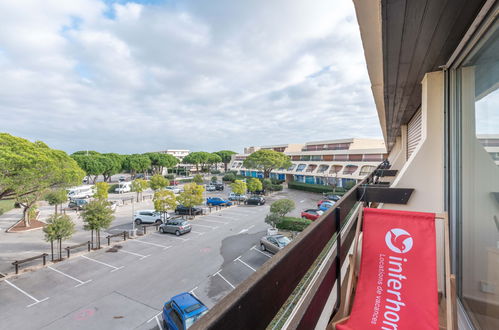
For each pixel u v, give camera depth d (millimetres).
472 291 2209
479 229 2113
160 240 14242
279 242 11789
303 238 967
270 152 35156
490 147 1909
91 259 11477
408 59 2713
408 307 1499
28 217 17688
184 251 12430
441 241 3020
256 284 619
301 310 1005
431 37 2168
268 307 699
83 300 8078
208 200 24375
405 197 3092
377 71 3320
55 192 16516
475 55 2244
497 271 1743
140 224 18234
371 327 1443
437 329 1409
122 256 11836
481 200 2086
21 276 9781
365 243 1794
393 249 1712
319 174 33281
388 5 1672
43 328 6770
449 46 2363
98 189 22859
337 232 1571
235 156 56688
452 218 2846
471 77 2371
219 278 9562
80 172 17359
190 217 19562
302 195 29922
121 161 44281
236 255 11812
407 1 1616
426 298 1504
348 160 31266
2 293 8539
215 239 14305
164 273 10000
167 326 6488
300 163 37688
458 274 2621
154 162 50250
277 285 754
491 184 1876
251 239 14164
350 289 1628
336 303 1608
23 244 13812
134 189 27609
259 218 19125
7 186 10578
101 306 7734
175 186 38031
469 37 2105
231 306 507
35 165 11195
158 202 16859
